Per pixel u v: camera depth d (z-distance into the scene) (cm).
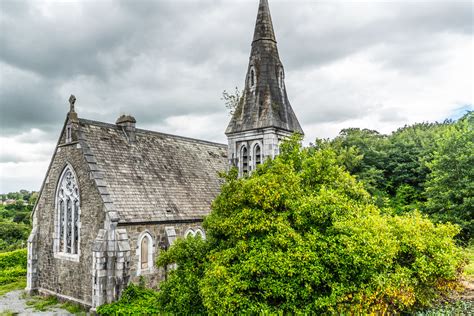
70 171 2488
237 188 1452
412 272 1496
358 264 1237
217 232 1455
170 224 2503
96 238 2139
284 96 2675
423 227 1656
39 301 2456
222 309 1187
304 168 1670
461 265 1686
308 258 1220
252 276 1262
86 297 2252
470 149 3394
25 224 6034
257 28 2681
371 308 1391
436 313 1581
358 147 4566
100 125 2678
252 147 2578
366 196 1753
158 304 1542
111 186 2362
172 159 3033
